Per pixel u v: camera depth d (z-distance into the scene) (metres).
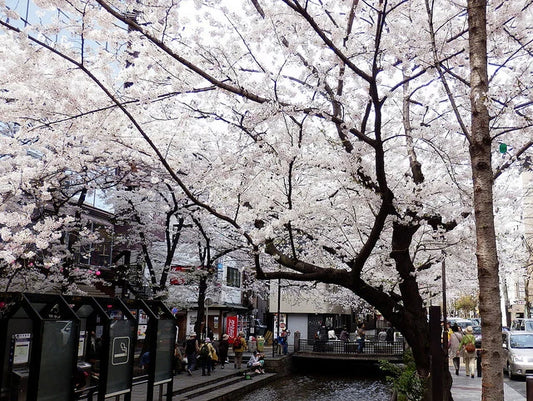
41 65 8.38
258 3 8.39
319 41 8.06
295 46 7.98
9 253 9.36
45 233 10.38
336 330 47.66
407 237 9.95
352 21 8.35
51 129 9.31
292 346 36.12
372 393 22.42
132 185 17.12
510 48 8.74
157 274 22.52
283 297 41.62
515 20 8.60
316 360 31.39
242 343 25.28
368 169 9.28
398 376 11.82
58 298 9.54
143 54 7.68
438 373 8.77
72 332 9.20
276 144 8.53
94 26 7.45
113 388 10.29
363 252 8.59
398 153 11.33
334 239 11.41
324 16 8.66
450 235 11.13
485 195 4.46
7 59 8.44
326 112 8.15
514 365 17.47
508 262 21.20
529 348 18.16
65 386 8.98
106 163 13.70
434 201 10.93
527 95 7.91
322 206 10.00
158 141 10.04
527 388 6.98
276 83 8.07
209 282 24.02
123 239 20.77
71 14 7.28
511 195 11.87
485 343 4.21
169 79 8.39
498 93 7.65
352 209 10.59
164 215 20.70
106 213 22.95
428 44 7.97
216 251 23.64
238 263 26.94
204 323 30.78
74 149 10.53
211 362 22.39
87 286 20.97
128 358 10.86
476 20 4.77
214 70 8.03
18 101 8.36
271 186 10.63
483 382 4.18
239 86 7.54
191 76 8.44
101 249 23.56
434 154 10.55
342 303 29.53
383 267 11.29
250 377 23.08
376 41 6.57
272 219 9.95
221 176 9.26
